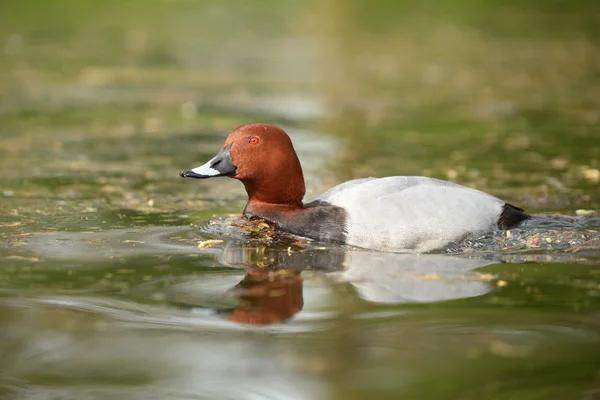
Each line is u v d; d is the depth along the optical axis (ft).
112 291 29.63
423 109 71.72
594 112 69.56
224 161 37.19
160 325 26.84
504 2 150.82
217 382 23.18
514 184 46.73
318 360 24.35
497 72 91.91
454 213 34.42
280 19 133.18
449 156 54.29
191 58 99.09
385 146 57.57
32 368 24.09
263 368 23.98
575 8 145.38
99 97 76.69
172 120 66.64
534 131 62.23
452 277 30.81
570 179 47.83
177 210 41.68
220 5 145.07
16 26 121.70
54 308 28.12
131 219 39.75
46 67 92.27
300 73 90.07
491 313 27.37
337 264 32.45
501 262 32.45
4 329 26.40
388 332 26.04
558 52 105.19
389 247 34.27
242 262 32.81
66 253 33.99
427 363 24.02
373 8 145.59
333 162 52.70
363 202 35.27
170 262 32.89
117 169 50.88
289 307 28.12
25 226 38.14
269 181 37.27
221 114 68.95
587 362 23.98
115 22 126.72
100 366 24.22
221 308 28.09
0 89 80.12
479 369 23.65
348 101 75.05
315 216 35.96
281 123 65.51
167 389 22.85
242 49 106.01
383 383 22.94
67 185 46.57
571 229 35.88
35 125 64.54
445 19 135.13
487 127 64.03
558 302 28.17
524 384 22.80
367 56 102.12
